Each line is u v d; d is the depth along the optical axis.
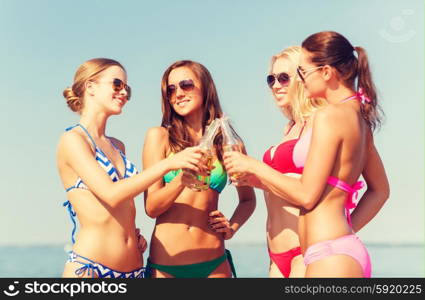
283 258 3.94
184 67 4.41
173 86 4.37
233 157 3.39
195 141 4.45
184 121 4.47
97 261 3.71
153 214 4.17
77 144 3.75
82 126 3.91
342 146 3.21
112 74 3.97
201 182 3.76
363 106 3.38
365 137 3.38
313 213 3.23
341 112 3.22
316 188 3.15
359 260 3.16
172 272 4.20
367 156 3.64
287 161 3.90
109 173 3.85
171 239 4.22
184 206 4.25
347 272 3.11
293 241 3.88
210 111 4.48
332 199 3.22
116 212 3.81
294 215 3.92
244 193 4.66
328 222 3.19
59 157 3.86
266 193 4.12
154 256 4.26
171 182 4.04
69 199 3.85
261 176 3.29
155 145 4.34
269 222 4.09
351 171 3.25
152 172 3.63
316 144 3.17
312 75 3.35
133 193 3.63
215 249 4.31
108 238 3.76
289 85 4.28
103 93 3.95
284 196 3.25
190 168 3.62
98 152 3.86
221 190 4.40
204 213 4.29
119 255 3.78
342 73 3.33
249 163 3.34
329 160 3.16
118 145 4.28
